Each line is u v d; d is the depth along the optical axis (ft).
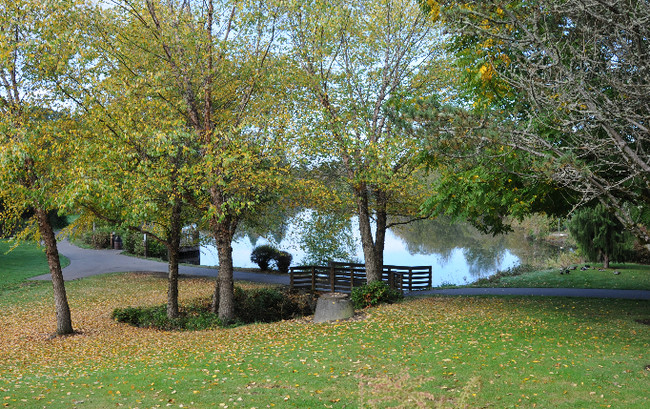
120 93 44.11
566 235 129.59
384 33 57.57
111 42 47.09
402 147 49.73
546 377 25.75
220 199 50.83
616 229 79.25
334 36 55.47
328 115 53.16
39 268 98.07
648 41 23.84
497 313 46.01
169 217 56.13
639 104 23.13
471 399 22.68
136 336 47.52
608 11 23.29
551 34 25.80
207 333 46.52
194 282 84.28
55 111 44.96
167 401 23.95
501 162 30.68
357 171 53.57
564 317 43.50
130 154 41.96
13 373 33.04
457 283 89.76
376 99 57.67
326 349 34.35
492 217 45.55
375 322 43.37
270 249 100.58
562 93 24.23
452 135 26.91
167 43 48.62
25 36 42.73
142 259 115.14
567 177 24.80
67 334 49.19
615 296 57.62
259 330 45.01
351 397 23.67
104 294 72.84
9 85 42.11
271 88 54.13
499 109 34.12
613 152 24.07
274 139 50.26
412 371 27.55
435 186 39.58
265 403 23.26
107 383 27.91
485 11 26.02
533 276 78.84
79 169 38.50
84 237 146.20
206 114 50.26
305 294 74.38
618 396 22.84
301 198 58.29
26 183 45.78
